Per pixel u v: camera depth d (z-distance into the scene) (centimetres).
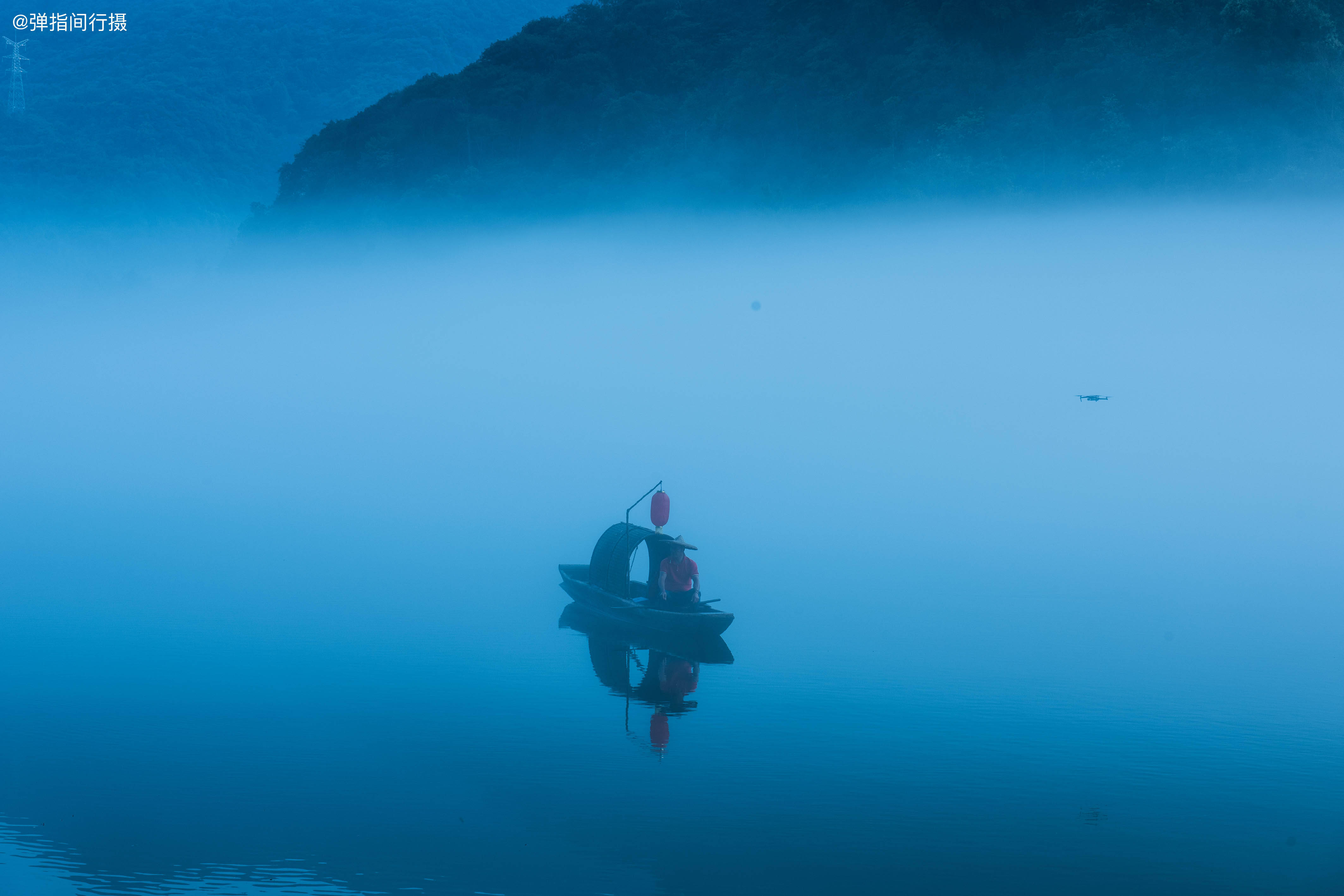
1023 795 1356
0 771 1441
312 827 1271
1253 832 1265
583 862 1199
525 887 1147
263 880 1153
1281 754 1478
